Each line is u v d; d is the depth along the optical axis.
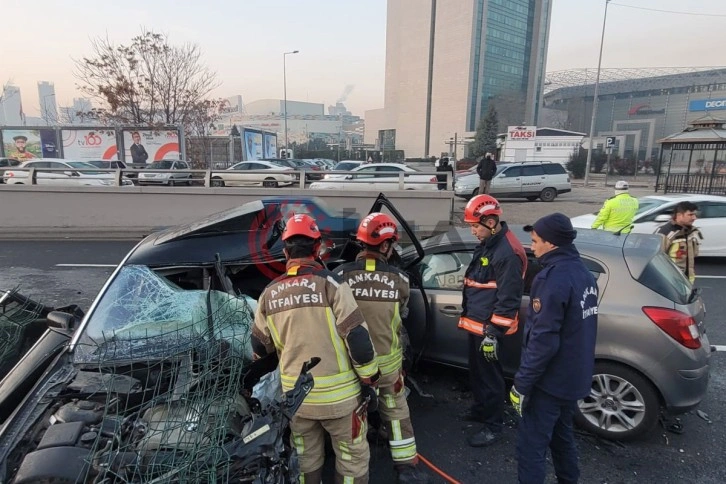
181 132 22.22
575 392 2.46
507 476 3.01
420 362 4.21
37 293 6.88
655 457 3.18
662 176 22.56
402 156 63.91
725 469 3.05
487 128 60.56
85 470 1.81
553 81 93.44
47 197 11.80
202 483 1.81
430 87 83.50
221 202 12.04
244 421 2.25
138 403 2.29
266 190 12.04
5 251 9.85
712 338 5.23
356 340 2.23
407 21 85.38
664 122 75.69
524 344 2.57
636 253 3.47
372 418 3.18
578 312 2.41
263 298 2.38
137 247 3.61
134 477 1.81
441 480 2.96
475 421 3.58
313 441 2.40
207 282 3.67
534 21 81.00
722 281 7.64
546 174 21.05
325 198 11.88
